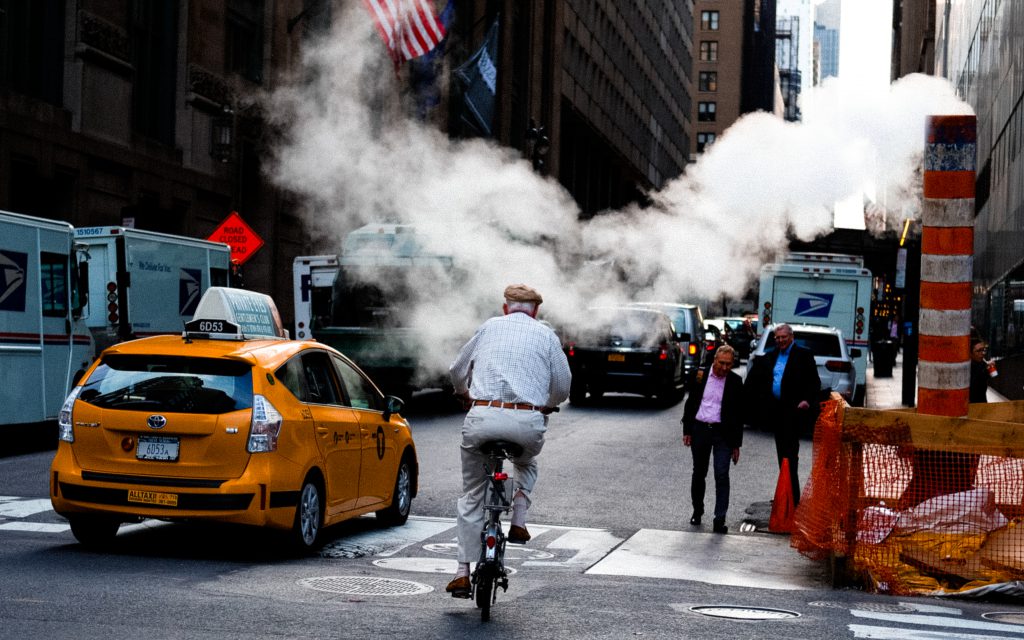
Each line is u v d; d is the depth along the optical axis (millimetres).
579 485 14750
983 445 8891
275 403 9203
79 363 17875
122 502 9062
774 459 18156
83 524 9469
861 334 27906
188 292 21531
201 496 8953
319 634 6391
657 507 13336
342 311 23625
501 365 7336
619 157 82688
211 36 32062
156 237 20516
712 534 11695
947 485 9008
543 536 11109
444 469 15469
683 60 110000
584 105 72500
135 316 19734
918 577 8883
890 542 8938
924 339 10422
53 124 25156
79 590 7492
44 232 17078
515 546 10492
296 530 9305
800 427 12781
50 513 11312
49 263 17188
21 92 24547
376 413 11016
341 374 10570
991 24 45469
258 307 15594
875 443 8961
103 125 27328
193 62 31078
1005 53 40469
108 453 9156
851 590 8867
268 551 9688
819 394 12773
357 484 10391
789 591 8711
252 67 34781
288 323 36094
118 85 27969
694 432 12219
